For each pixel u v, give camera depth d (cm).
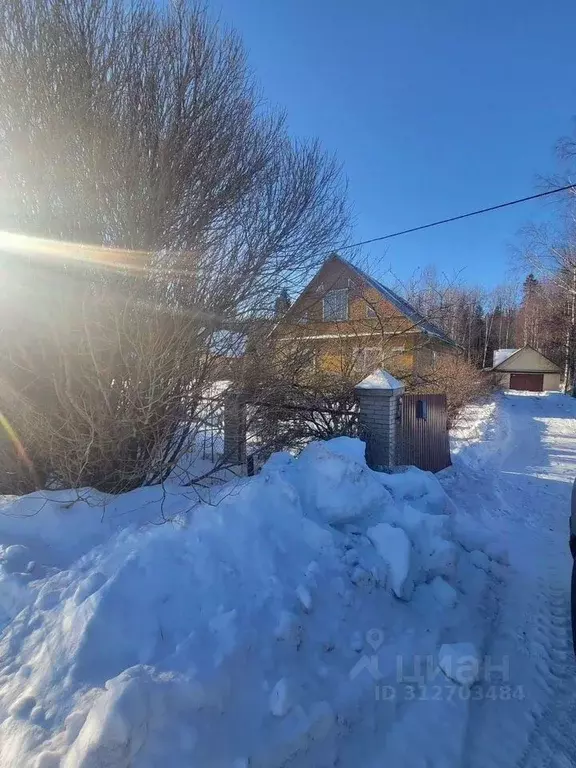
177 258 418
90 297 383
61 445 410
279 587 275
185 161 430
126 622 233
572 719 249
